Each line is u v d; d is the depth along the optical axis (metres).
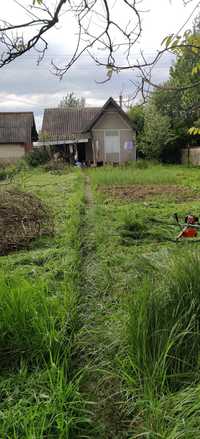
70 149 24.11
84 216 7.32
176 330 2.28
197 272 2.64
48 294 3.28
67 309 2.83
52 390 2.03
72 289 3.36
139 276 3.48
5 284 2.89
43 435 1.78
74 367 2.40
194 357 2.24
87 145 24.59
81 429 1.90
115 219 6.95
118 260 4.41
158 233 5.61
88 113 27.70
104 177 13.66
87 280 3.85
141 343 2.26
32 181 14.34
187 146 22.42
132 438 1.80
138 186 12.30
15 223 5.70
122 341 2.43
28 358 2.39
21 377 2.22
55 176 16.81
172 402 1.92
